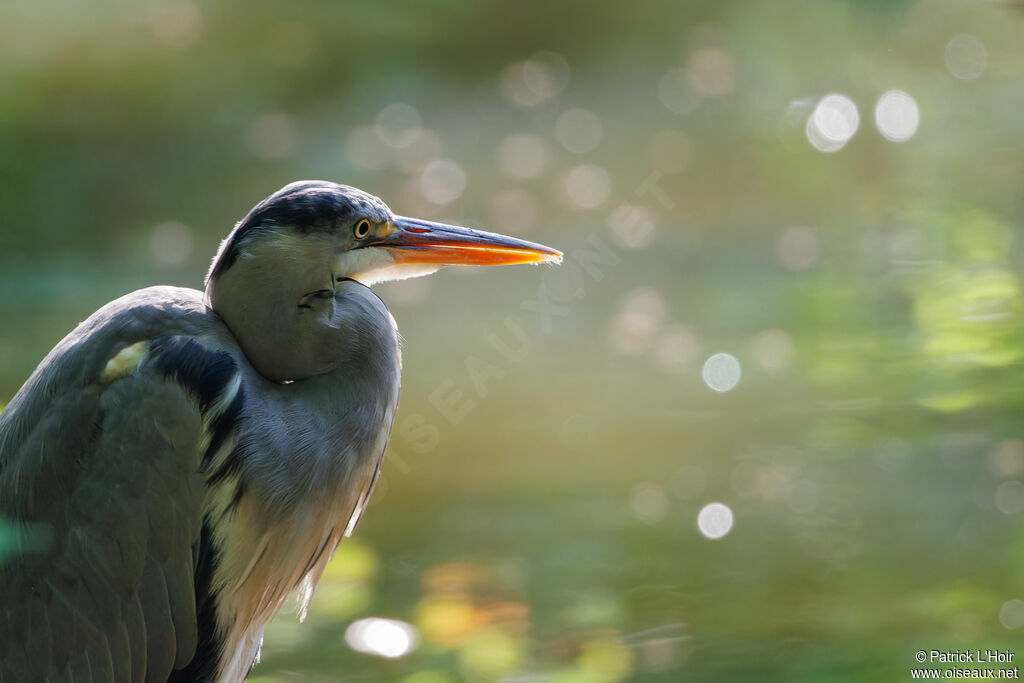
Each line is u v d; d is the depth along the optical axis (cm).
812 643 809
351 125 2284
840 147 1914
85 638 504
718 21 2511
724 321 1385
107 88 2353
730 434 1155
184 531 509
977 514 986
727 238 1652
